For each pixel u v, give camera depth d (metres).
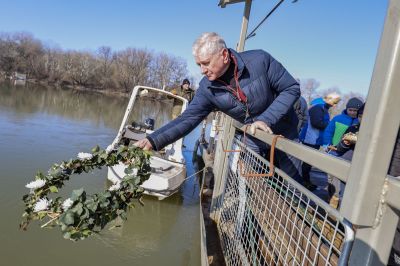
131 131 8.80
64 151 9.12
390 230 1.06
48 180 2.18
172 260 4.79
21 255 4.34
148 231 5.47
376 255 1.08
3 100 18.94
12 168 7.14
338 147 3.63
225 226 3.58
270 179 2.49
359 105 4.49
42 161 7.96
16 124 11.82
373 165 1.05
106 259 4.57
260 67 2.64
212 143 10.02
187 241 5.34
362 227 1.11
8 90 26.58
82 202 1.95
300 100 4.65
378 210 1.06
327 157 1.34
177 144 7.50
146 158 2.49
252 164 2.74
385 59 1.03
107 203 2.04
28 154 8.31
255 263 2.33
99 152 2.44
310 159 1.49
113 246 4.88
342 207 1.15
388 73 1.01
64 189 6.30
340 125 4.62
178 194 7.05
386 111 1.02
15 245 4.51
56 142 9.99
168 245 5.15
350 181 1.12
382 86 1.03
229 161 3.77
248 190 2.84
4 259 4.21
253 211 2.62
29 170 7.20
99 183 6.77
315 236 1.81
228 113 2.92
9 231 4.79
